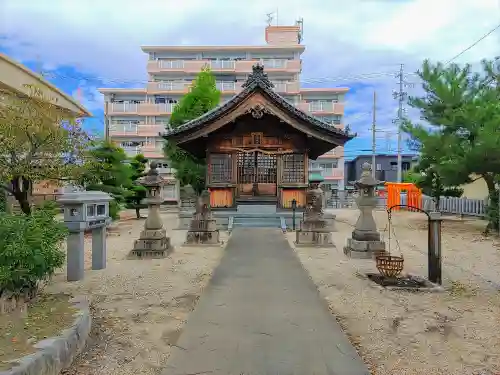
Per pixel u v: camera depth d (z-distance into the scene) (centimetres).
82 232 725
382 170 4588
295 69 3916
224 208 1670
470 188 2161
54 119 1034
